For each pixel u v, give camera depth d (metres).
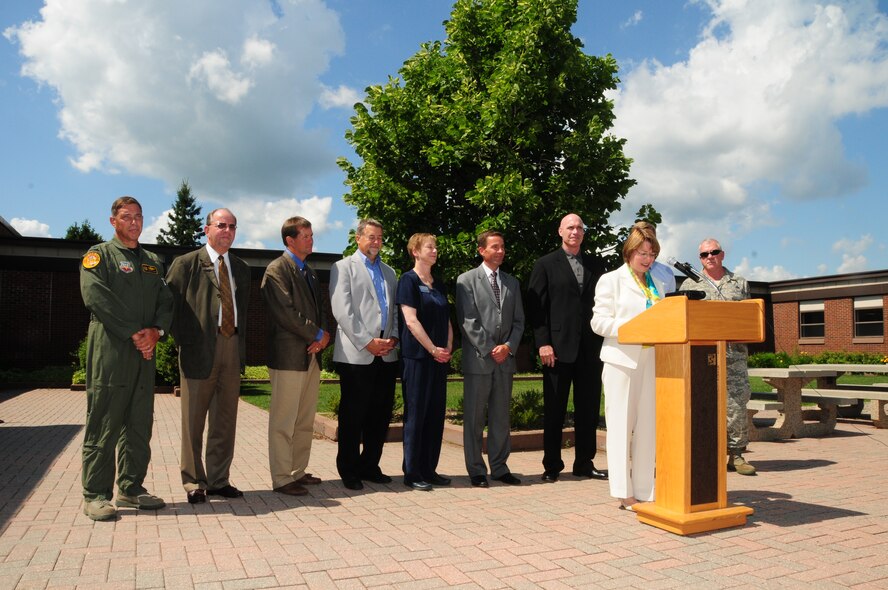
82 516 4.63
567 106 9.59
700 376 4.44
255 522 4.50
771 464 7.03
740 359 6.56
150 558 3.65
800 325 30.94
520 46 9.02
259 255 24.34
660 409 4.54
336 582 3.29
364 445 6.14
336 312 5.72
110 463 4.74
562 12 8.91
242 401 14.99
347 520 4.58
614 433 4.98
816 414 10.71
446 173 9.80
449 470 6.90
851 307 28.73
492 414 6.16
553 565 3.59
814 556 3.76
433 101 9.81
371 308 5.89
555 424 6.24
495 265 6.32
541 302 6.39
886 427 10.29
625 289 5.14
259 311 24.28
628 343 4.66
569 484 6.03
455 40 10.13
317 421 9.54
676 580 3.35
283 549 3.84
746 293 6.87
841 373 11.41
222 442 5.36
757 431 8.96
